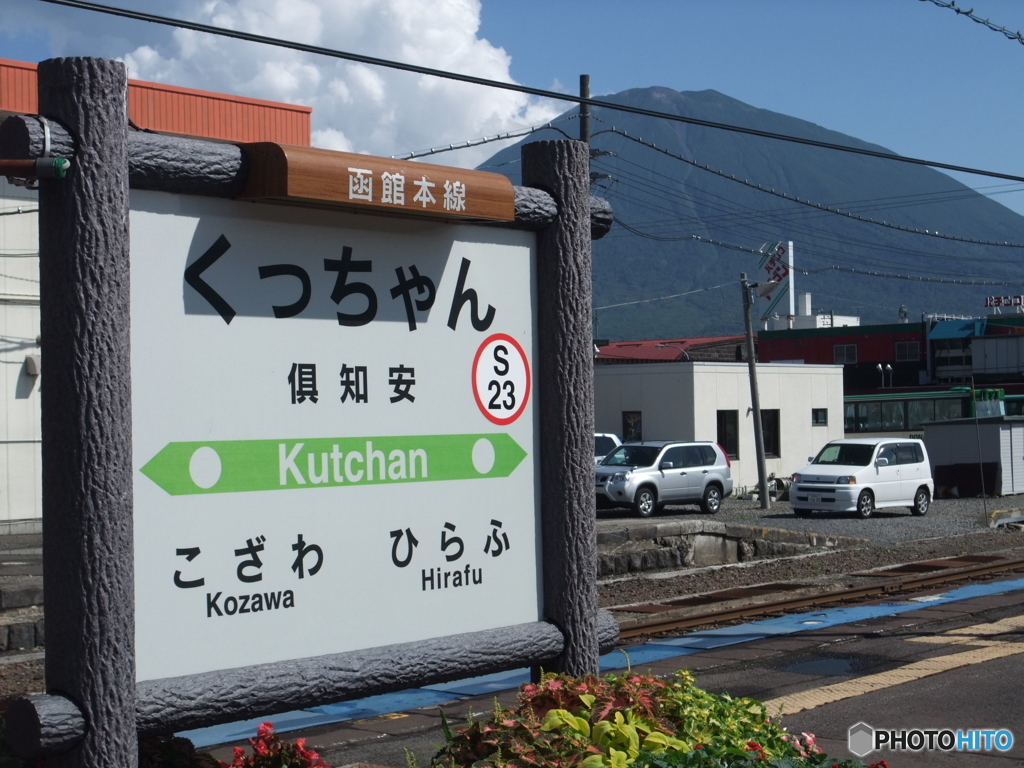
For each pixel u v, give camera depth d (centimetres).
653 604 1364
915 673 905
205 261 358
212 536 354
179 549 347
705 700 461
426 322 416
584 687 423
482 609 428
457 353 425
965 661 951
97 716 316
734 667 970
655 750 400
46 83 326
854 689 848
